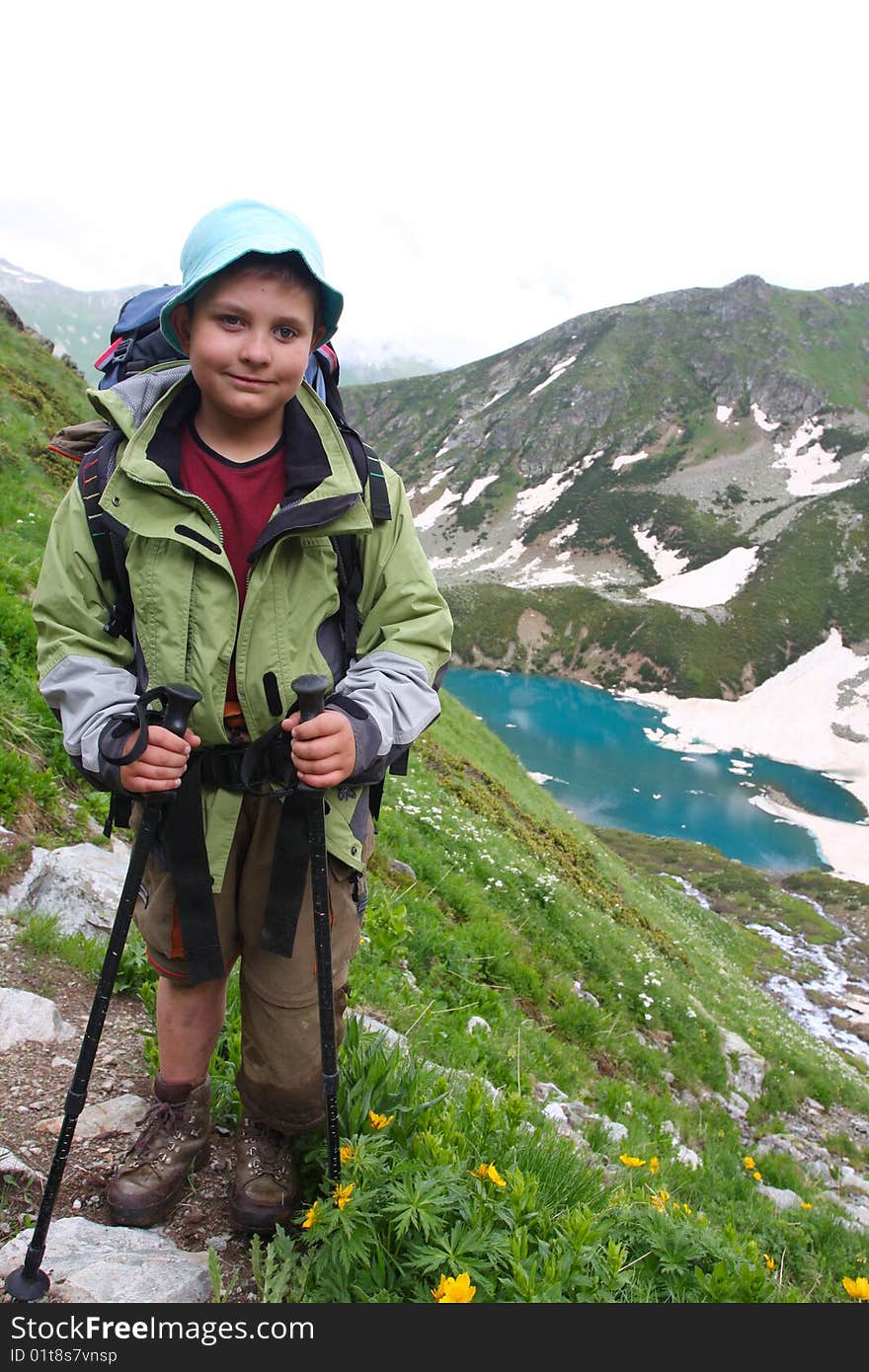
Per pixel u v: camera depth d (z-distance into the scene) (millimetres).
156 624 2293
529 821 25125
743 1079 14633
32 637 8008
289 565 2342
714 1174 7543
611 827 96562
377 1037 3584
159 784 2143
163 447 2318
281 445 2410
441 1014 7000
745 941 55031
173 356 2916
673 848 85812
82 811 6266
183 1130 2834
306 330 2297
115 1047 3818
